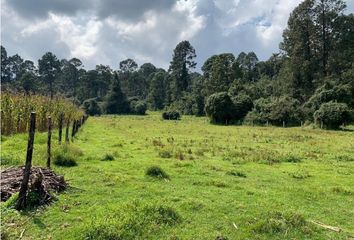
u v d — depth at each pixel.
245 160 19.12
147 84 165.50
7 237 7.80
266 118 60.84
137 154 20.28
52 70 152.50
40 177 9.87
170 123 60.97
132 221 8.42
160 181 13.44
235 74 101.38
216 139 31.20
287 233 8.57
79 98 140.00
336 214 10.48
